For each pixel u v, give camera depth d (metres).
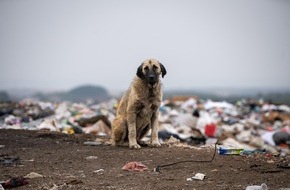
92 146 10.38
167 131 16.09
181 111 24.78
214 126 17.53
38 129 14.17
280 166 7.79
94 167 7.89
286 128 22.17
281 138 18.00
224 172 7.37
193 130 17.30
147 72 9.66
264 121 25.38
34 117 19.52
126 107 10.25
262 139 18.19
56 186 6.50
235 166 7.87
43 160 8.59
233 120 22.84
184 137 15.92
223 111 27.41
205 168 7.70
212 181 6.75
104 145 10.56
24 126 15.78
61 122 18.69
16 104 26.59
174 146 10.38
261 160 8.52
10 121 17.34
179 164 8.05
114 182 6.75
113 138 10.40
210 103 29.22
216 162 8.20
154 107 10.13
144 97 9.90
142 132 10.73
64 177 7.14
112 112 24.39
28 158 8.83
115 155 8.99
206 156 8.81
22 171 7.65
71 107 28.27
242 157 8.80
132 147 9.90
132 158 8.66
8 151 9.64
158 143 10.20
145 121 10.27
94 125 16.20
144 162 8.26
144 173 7.35
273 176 7.05
